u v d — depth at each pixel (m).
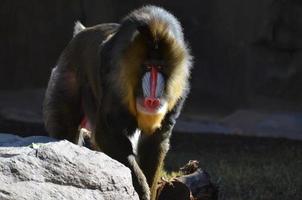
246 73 22.53
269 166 13.75
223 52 22.56
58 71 9.50
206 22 22.62
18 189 5.70
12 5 22.09
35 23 22.30
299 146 16.59
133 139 8.12
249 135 18.44
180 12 22.70
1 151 6.23
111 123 7.95
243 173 12.96
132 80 7.60
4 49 22.12
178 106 8.01
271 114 21.27
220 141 17.08
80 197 5.91
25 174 5.86
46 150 6.13
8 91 21.94
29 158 6.00
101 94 8.38
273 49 22.73
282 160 14.59
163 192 8.49
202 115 21.58
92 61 8.80
